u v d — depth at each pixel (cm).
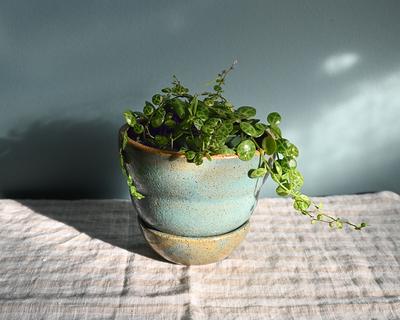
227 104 40
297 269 42
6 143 52
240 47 51
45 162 53
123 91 51
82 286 39
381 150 57
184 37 50
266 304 37
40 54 49
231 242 39
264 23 50
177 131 36
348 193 58
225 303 37
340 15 51
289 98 53
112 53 50
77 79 51
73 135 52
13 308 36
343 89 53
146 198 37
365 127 55
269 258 43
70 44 49
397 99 55
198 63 51
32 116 52
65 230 47
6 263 41
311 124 55
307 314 36
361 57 53
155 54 50
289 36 51
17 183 54
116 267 41
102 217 49
